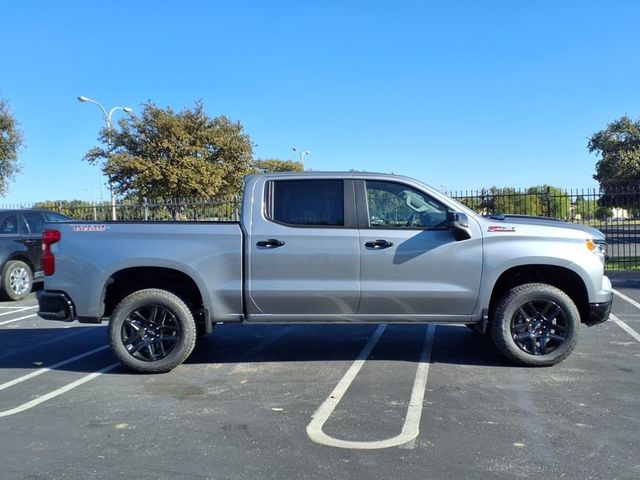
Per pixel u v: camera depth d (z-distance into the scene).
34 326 9.22
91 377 6.16
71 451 4.23
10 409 5.18
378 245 5.94
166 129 30.58
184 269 6.00
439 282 5.96
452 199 6.11
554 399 5.13
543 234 5.98
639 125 31.06
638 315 8.94
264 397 5.36
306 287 5.96
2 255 11.73
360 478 3.71
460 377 5.84
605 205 22.05
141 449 4.24
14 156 29.12
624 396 5.19
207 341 7.71
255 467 3.90
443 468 3.82
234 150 32.16
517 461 3.91
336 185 6.10
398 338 7.73
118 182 30.34
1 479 3.78
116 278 6.22
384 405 5.05
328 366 6.38
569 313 5.97
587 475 3.70
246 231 6.02
